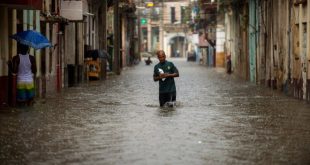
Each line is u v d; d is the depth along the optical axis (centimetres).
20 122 2456
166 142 1955
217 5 8938
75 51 5409
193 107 3155
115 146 1878
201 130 2241
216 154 1755
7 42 3259
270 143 1956
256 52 5678
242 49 6844
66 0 4828
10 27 3359
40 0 3319
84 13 5228
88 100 3572
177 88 4734
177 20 19288
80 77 5562
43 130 2230
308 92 3562
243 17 6712
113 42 8000
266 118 2647
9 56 3353
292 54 4038
